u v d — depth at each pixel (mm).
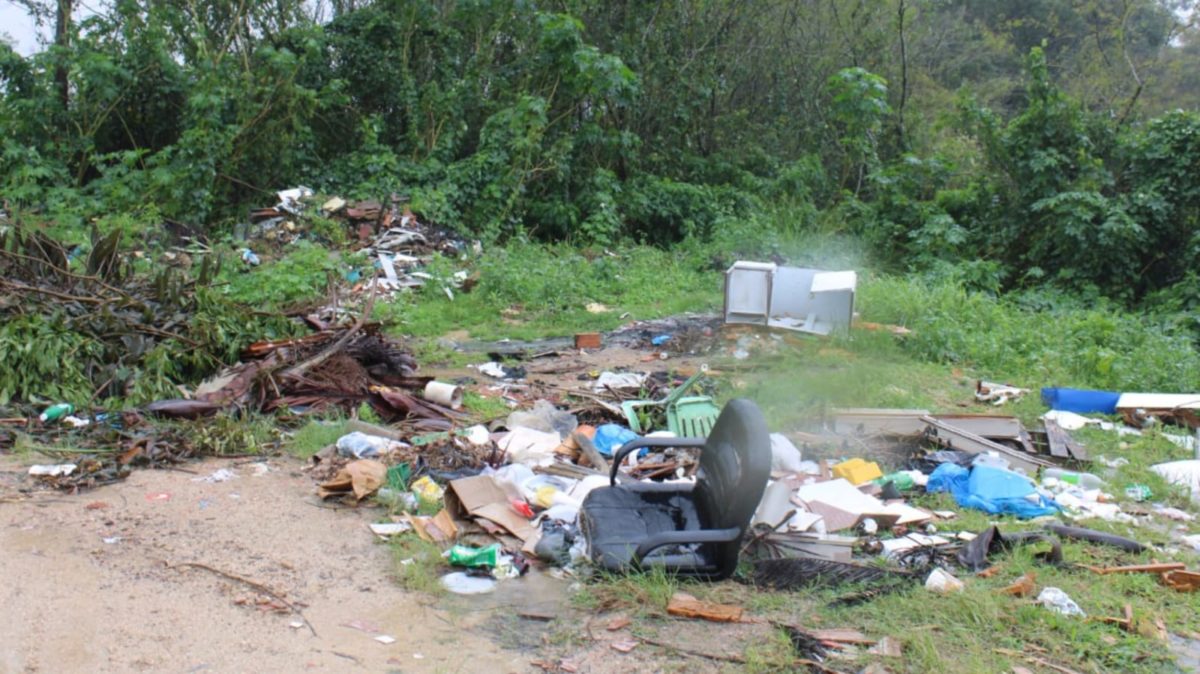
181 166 14641
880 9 23734
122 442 6371
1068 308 14109
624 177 19625
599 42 20031
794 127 23000
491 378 9023
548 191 18031
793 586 4668
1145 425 8195
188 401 7070
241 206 15094
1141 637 4309
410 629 4188
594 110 19188
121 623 4105
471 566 4711
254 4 16969
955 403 8711
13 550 4750
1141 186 15812
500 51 19547
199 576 4586
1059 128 16469
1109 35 26281
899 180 18594
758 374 8977
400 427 7152
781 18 22656
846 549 4961
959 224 17453
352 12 18859
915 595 4609
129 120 16406
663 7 20547
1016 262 16531
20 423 6691
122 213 13922
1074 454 7000
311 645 4008
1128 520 5828
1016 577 4852
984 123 17172
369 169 16234
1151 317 13992
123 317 7934
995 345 10555
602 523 4914
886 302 11836
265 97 15273
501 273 12961
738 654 4047
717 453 4723
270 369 7344
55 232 12820
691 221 18312
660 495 5172
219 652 3916
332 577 4648
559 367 9562
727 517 4434
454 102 17641
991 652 4121
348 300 11930
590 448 6398
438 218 15680
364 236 14625
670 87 20516
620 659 3990
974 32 31359
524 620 4305
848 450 6816
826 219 18609
